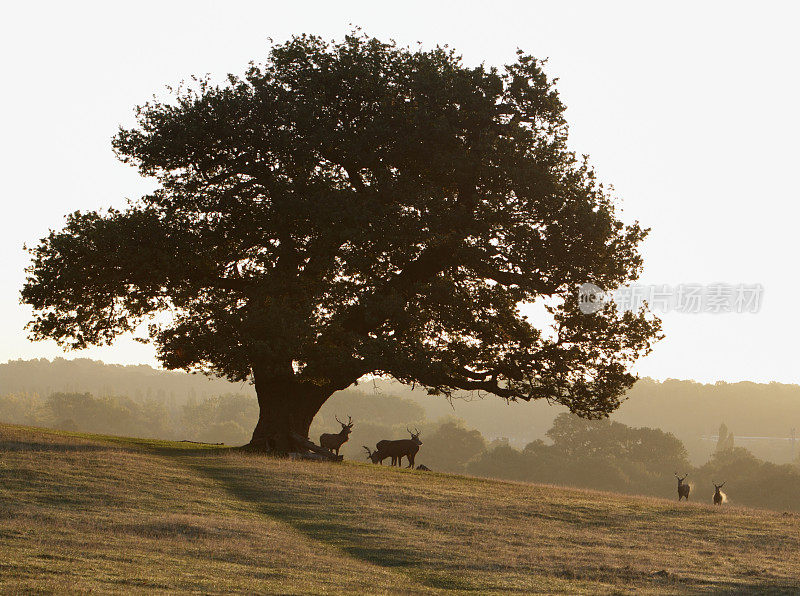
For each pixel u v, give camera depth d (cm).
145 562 4300
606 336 10438
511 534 6341
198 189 11075
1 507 5528
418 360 9894
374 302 10006
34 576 3728
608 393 10456
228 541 5134
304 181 10356
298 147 10394
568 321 10450
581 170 10738
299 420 11069
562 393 10625
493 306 10600
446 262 10831
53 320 10738
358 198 10356
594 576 5019
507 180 10175
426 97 10431
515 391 10850
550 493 9362
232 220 10681
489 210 10112
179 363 10694
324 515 6525
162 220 10569
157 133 10825
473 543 5816
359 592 4069
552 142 10719
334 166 11019
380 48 10906
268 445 10844
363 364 10062
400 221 10038
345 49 10844
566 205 10244
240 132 10544
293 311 9981
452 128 10150
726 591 4794
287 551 5038
